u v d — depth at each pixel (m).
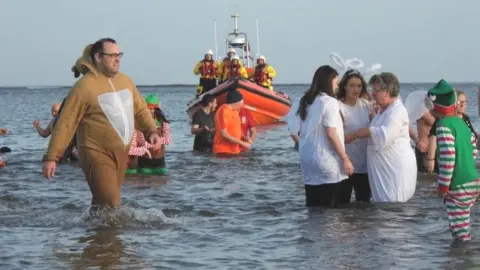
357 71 9.07
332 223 8.08
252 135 16.20
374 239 7.30
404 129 8.98
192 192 10.51
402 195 9.03
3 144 19.89
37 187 11.04
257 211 8.93
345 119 9.05
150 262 6.54
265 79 28.62
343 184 9.10
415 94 11.41
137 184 11.30
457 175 6.92
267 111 27.58
